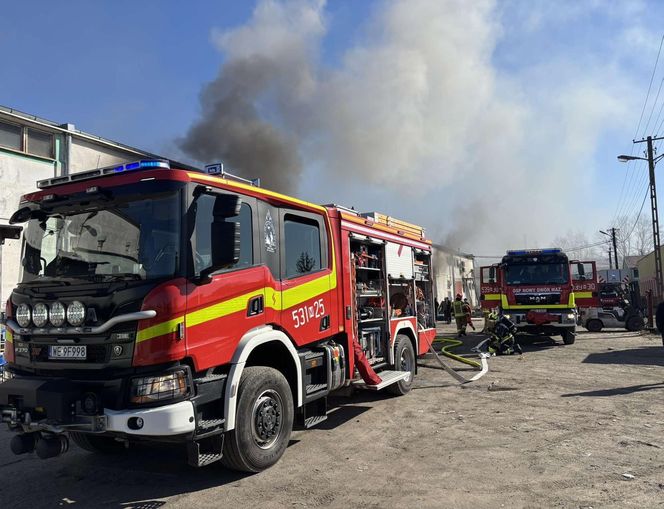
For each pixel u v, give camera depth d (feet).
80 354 13.60
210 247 14.98
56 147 44.42
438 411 23.88
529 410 23.36
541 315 50.29
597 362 38.42
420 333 31.24
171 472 16.70
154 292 13.16
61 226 15.30
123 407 12.83
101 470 17.17
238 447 15.30
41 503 14.43
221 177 16.58
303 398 18.24
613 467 15.65
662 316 31.27
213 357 14.52
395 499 13.74
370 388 23.56
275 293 17.52
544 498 13.48
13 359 15.26
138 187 14.29
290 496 14.20
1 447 20.36
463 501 13.44
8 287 38.24
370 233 25.41
